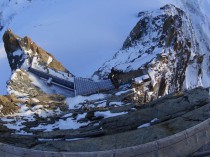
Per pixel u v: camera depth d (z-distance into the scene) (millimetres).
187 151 14609
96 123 20109
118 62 48500
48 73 38969
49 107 26328
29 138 18000
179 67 48656
